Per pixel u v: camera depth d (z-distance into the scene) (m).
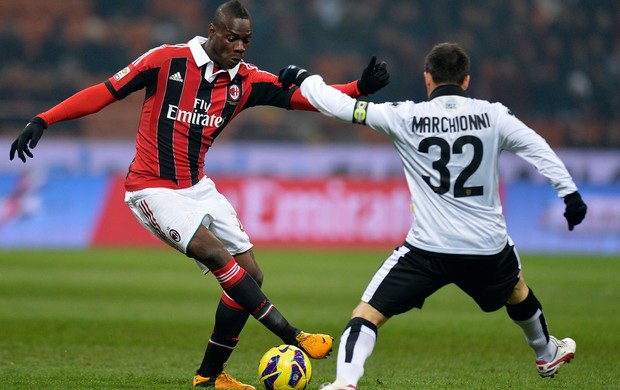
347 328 17.61
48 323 32.16
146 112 20.61
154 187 20.39
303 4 99.19
